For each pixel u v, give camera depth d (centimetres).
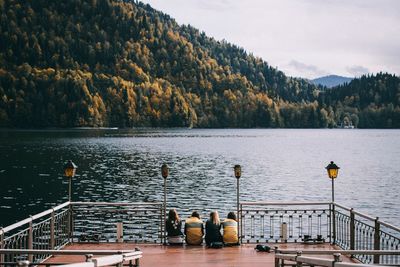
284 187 4869
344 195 4419
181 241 1367
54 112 18225
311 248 1334
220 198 4122
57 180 5034
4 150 8838
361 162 7925
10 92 18250
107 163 6900
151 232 2612
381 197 4306
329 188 4872
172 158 7944
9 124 18038
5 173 5544
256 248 1306
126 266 1011
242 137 16338
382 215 3512
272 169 6588
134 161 7275
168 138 14475
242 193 4422
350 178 5741
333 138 16375
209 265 1136
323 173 6159
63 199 3947
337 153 9831
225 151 9825
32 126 18138
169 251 1291
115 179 5216
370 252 798
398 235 2769
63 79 18738
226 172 6050
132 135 16000
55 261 1186
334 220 1384
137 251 854
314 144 12800
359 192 4603
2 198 3969
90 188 4566
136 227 2777
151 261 1176
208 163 7244
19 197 4016
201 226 1380
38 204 3734
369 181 5462
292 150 10506
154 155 8431
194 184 4947
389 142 14075
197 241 1369
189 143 12181
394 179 5653
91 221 2970
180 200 4012
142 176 5509
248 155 8950
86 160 7262
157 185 4834
